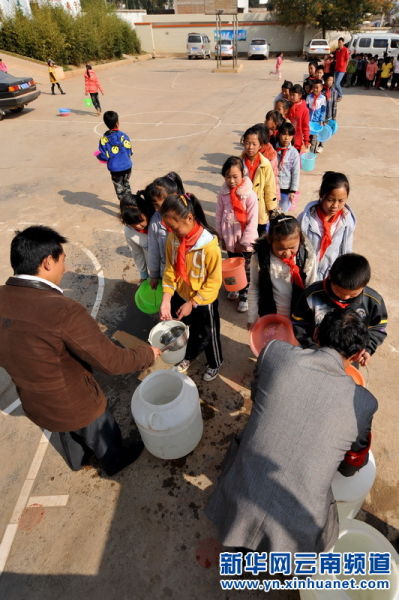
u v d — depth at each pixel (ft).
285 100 20.08
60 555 7.29
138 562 7.14
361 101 43.73
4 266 16.63
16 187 24.03
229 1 66.64
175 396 8.63
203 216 8.61
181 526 7.61
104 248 17.39
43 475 8.65
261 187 12.77
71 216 20.25
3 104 38.40
